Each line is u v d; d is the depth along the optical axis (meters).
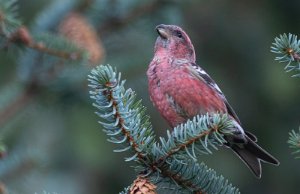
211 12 15.72
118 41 11.98
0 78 13.13
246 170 15.13
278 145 15.42
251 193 15.28
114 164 14.78
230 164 15.04
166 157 7.14
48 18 11.27
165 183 7.53
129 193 7.02
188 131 7.08
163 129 15.22
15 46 9.64
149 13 11.68
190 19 15.66
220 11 15.74
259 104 15.45
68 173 14.20
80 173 14.39
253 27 15.65
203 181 7.46
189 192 7.51
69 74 11.02
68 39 9.96
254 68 15.48
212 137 7.07
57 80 10.98
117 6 11.55
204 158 15.03
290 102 15.23
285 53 7.46
